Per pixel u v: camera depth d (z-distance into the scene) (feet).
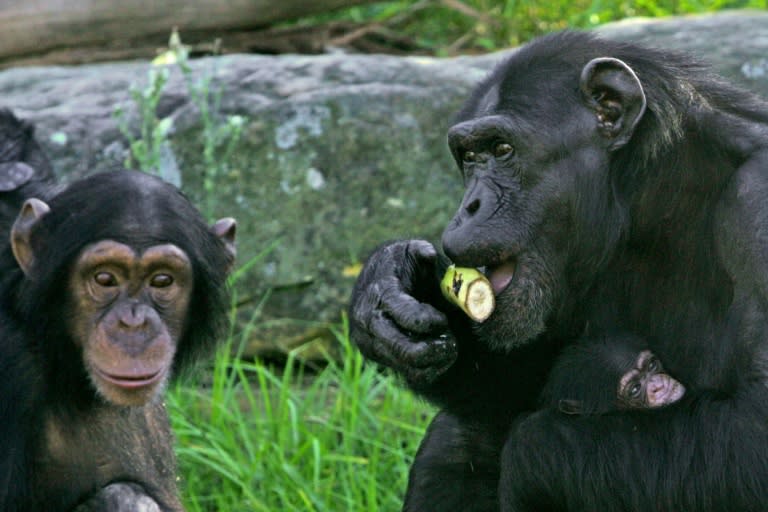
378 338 35.96
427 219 55.83
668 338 35.96
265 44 68.13
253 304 55.21
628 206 35.40
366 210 55.67
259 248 55.31
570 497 33.47
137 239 34.50
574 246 35.40
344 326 54.08
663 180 35.19
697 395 33.94
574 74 35.47
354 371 52.90
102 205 34.81
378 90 56.24
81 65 64.34
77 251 34.60
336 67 57.41
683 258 35.53
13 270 36.14
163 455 38.93
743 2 75.61
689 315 35.60
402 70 57.31
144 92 55.57
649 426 33.47
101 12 64.59
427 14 78.84
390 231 55.72
